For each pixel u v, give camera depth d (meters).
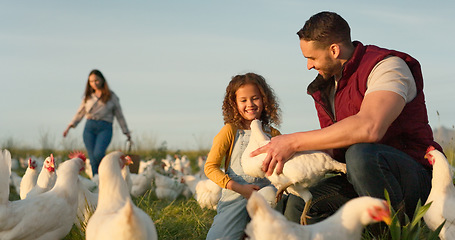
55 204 4.31
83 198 5.00
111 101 10.09
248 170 3.77
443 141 6.54
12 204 4.17
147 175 8.84
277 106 4.73
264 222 2.83
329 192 4.14
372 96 3.62
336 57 3.95
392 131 3.86
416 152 3.93
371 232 4.04
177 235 5.12
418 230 3.41
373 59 3.82
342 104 4.04
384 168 3.60
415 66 3.94
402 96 3.60
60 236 4.44
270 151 3.61
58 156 13.33
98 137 10.00
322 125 4.46
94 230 3.06
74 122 10.28
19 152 16.83
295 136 3.62
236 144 4.45
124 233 2.79
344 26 3.93
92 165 10.00
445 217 3.64
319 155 3.67
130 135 10.54
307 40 3.96
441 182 3.73
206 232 5.20
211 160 4.37
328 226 3.01
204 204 6.81
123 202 3.38
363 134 3.51
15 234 4.07
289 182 3.65
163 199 8.70
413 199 3.79
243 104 4.49
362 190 3.67
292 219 4.25
